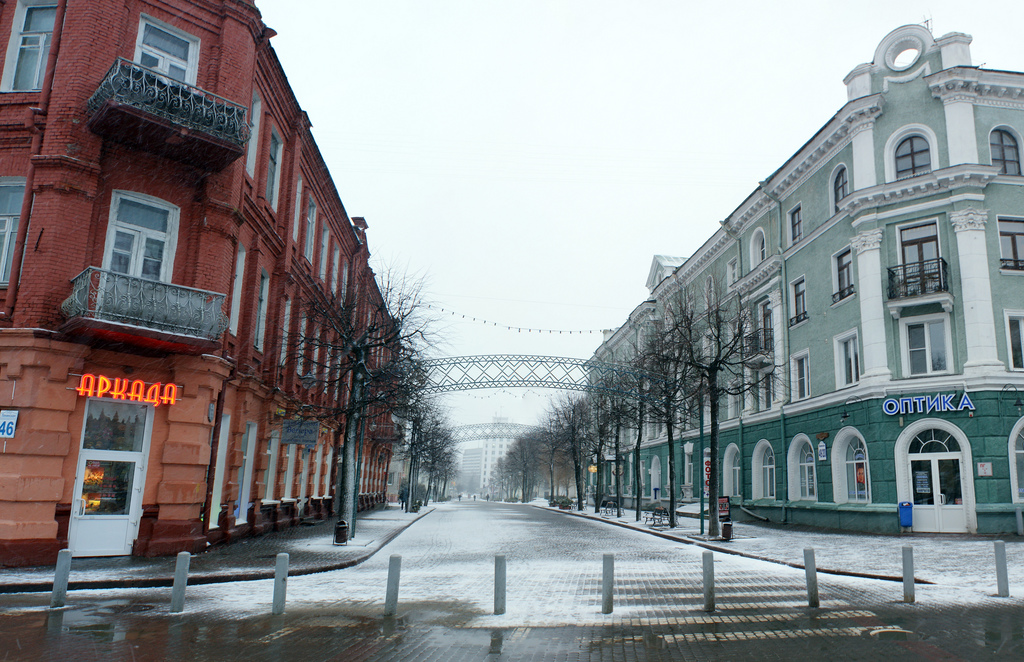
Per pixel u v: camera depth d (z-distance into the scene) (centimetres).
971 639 749
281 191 2127
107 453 1355
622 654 688
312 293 2470
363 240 3438
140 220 1462
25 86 1462
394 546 1927
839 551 1641
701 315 2852
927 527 2092
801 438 2698
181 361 1431
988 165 2141
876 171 2362
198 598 979
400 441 4288
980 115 2255
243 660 658
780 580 1222
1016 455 2034
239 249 1766
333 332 2745
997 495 2002
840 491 2408
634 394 2931
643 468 4950
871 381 2245
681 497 3978
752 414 3142
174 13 1541
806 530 2369
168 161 1491
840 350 2498
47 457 1263
